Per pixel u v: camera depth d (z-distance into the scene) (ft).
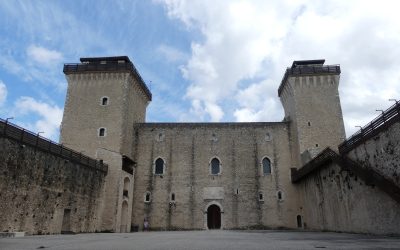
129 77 144.46
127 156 128.77
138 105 158.51
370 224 75.61
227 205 136.77
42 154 81.20
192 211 136.46
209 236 72.59
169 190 139.44
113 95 141.08
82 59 150.30
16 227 71.05
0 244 45.21
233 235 77.30
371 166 76.64
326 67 146.20
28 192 75.31
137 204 137.80
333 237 64.18
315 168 110.11
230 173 140.97
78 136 136.77
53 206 84.48
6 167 68.74
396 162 66.28
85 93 142.92
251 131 146.82
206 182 139.95
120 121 136.77
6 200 68.44
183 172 141.69
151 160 143.84
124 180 130.00
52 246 43.06
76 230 94.84
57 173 86.99
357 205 82.07
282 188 138.21
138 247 41.91
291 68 147.84
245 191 138.31
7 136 69.46
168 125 148.87
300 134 138.00
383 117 71.56
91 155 133.49
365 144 79.51
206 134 146.92
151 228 134.72
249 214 135.33
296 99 143.13
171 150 144.97
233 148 144.46
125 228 123.65
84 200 100.42
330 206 100.58
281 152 143.33
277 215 134.82
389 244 44.37
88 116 139.23
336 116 140.36
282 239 59.00
